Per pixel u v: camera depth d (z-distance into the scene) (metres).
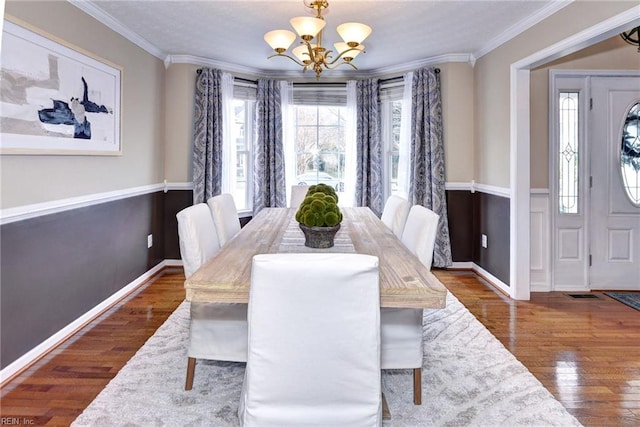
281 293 1.39
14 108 2.23
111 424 1.81
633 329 2.96
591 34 2.61
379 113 4.99
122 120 3.49
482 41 3.95
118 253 3.49
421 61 4.64
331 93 5.10
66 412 1.91
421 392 2.02
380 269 1.75
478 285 4.07
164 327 2.90
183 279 4.16
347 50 2.72
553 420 1.86
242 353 2.01
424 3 3.01
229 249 2.12
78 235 2.88
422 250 2.11
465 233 4.62
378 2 2.99
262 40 3.89
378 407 1.45
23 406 1.96
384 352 1.90
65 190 2.72
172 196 4.57
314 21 2.46
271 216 3.36
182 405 1.96
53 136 2.56
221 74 4.61
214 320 2.02
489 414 1.90
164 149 4.52
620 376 2.28
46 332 2.53
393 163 5.06
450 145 4.54
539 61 3.26
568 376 2.27
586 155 3.86
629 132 3.87
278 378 1.42
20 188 2.31
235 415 1.88
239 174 5.10
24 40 2.30
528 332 2.90
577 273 3.93
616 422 1.86
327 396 1.43
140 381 2.17
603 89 3.83
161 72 4.39
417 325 1.92
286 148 5.09
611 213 3.91
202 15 3.24
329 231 2.11
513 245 3.65
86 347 2.60
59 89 2.62
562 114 3.86
